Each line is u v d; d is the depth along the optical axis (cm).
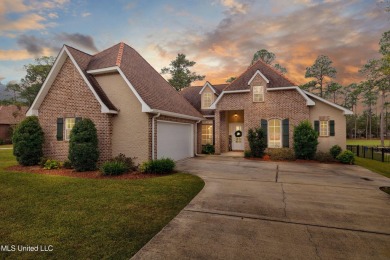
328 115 1483
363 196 626
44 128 1232
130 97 1098
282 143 1550
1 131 3338
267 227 424
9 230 407
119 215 484
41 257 319
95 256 322
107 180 817
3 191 668
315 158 1361
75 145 965
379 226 430
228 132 1980
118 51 1298
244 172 988
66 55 1163
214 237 382
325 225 433
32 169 1033
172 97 1520
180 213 495
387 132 7338
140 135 1073
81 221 450
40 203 559
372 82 3256
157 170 927
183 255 326
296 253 333
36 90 4334
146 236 388
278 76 1631
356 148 1848
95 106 1111
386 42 2205
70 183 768
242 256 324
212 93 1919
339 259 319
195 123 1655
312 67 4119
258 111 1622
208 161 1355
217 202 571
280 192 665
